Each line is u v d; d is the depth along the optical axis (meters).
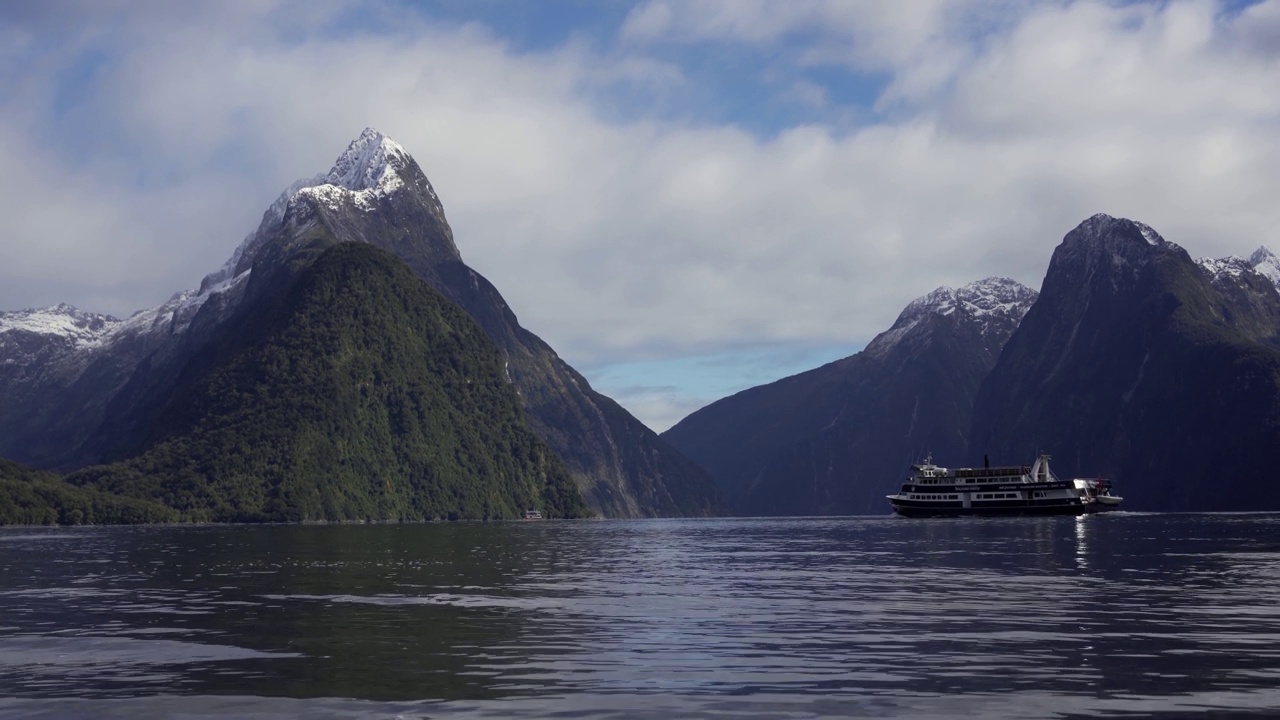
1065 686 43.62
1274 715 39.09
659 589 83.56
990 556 123.19
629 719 38.78
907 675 45.84
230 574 101.38
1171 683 44.06
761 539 194.88
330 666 48.38
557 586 86.88
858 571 101.69
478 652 51.88
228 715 39.84
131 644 54.69
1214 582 85.75
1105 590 79.62
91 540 196.62
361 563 118.69
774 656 50.38
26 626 61.69
